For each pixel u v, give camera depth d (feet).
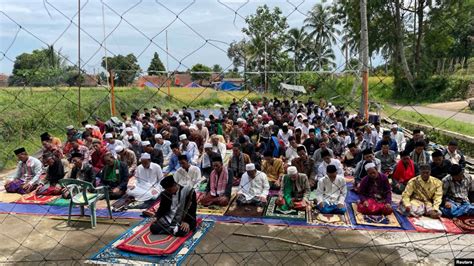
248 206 21.84
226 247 16.78
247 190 22.07
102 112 50.90
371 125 32.83
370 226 18.90
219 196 22.11
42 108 39.32
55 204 22.63
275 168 25.17
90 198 19.49
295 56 73.77
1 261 15.84
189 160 27.89
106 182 23.77
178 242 17.02
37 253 16.62
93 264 15.46
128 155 28.12
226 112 51.78
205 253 15.47
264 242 17.26
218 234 18.24
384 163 26.86
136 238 17.44
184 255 15.94
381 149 27.45
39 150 35.50
